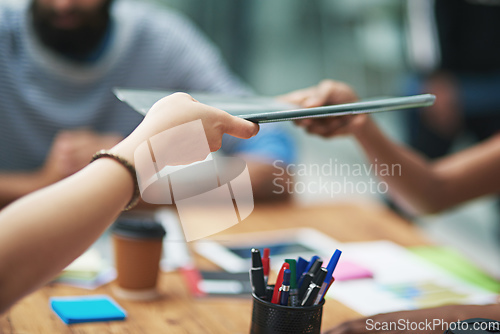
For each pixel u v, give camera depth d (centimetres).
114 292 92
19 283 49
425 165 119
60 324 78
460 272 109
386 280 103
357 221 142
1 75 159
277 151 156
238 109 78
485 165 123
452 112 262
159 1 441
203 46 184
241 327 82
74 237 51
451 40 255
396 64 451
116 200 54
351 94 110
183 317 84
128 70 169
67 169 137
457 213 361
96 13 154
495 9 248
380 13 471
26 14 160
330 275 66
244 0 479
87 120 165
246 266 107
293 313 63
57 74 161
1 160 164
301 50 511
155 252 89
